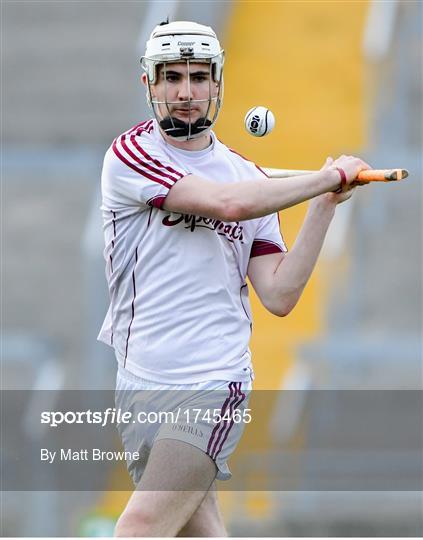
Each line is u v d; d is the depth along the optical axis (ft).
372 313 133.08
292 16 159.02
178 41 46.52
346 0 161.07
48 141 177.99
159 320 47.62
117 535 45.11
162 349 47.62
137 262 47.83
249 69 151.64
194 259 47.26
